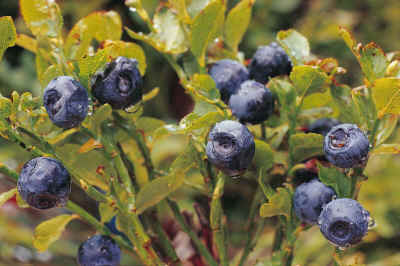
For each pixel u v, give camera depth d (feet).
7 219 0.95
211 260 0.54
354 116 0.51
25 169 0.48
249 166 0.52
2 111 0.47
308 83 0.51
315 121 0.55
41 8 0.52
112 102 0.49
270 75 0.54
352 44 0.50
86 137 0.57
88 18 0.53
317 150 0.52
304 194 0.50
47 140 0.51
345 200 0.48
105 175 0.50
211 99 0.51
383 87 0.48
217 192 0.51
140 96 0.51
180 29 0.55
